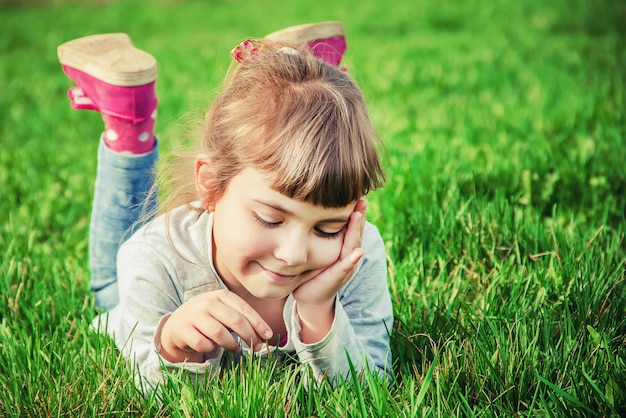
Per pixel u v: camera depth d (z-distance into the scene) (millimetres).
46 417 2094
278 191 1874
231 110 2027
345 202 1911
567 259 2764
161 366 2156
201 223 2305
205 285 2273
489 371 2168
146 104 2697
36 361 2301
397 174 3734
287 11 10875
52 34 9664
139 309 2270
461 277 2844
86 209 3721
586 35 7906
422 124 4824
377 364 2291
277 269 1946
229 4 12141
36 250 3162
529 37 7852
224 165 1989
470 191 3547
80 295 2906
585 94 5340
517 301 2598
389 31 8930
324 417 2039
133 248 2326
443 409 2031
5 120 5723
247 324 2027
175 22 10625
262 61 2104
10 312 2709
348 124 1944
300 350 2117
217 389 2100
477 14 9500
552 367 2219
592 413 1979
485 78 6188
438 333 2420
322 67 2080
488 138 4465
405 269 2854
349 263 2002
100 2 12922
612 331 2385
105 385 2170
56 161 4441
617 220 3320
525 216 3303
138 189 2797
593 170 3709
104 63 2646
